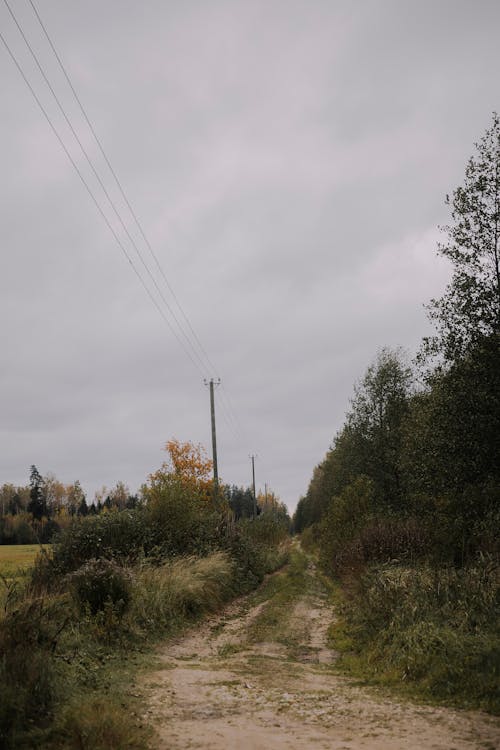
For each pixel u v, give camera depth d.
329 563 25.06
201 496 23.22
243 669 8.85
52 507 99.81
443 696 6.92
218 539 22.81
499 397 12.67
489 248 13.68
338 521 25.00
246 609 16.73
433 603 9.97
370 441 28.80
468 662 7.36
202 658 10.11
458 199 14.10
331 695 7.15
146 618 11.93
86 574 11.45
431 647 8.08
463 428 12.99
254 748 5.16
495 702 6.35
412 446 16.48
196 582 15.59
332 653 10.59
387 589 11.46
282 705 6.65
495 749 5.08
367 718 6.12
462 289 13.52
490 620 8.73
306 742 5.32
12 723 5.55
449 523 14.82
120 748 5.09
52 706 6.22
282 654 10.51
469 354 13.34
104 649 9.30
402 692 7.27
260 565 25.70
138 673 8.20
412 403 21.02
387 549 17.09
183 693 7.18
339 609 14.87
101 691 7.00
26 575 15.95
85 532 17.64
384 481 27.39
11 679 6.18
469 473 13.07
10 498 107.00
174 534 19.73
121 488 107.81
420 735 5.50
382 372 29.39
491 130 14.00
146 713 6.29
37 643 7.53
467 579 10.44
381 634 9.94
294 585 20.88
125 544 17.64
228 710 6.46
